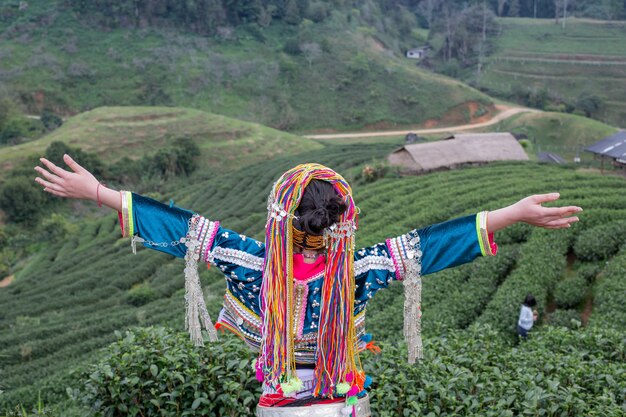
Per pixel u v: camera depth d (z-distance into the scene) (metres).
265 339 3.44
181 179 70.25
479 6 127.62
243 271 3.54
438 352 8.85
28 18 105.25
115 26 106.06
